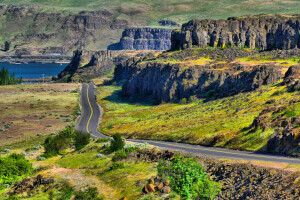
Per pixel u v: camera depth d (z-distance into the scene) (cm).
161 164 4353
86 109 15662
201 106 11312
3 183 4844
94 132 11044
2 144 9225
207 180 3275
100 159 5453
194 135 6938
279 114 5622
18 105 15988
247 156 4384
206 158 4212
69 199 3959
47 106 15900
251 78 11788
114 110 15275
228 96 12288
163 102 15212
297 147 4153
